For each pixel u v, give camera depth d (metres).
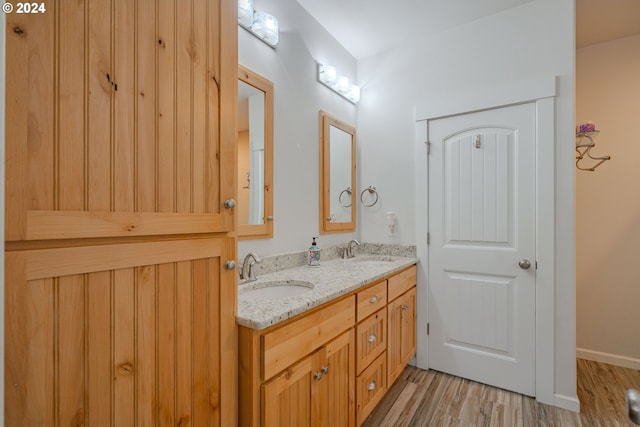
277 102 1.90
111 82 0.73
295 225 2.03
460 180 2.25
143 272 0.79
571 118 1.88
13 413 0.59
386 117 2.61
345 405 1.44
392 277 1.98
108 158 0.72
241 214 1.65
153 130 0.81
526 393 1.99
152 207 0.81
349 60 2.65
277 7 1.91
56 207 0.64
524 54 2.04
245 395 1.02
